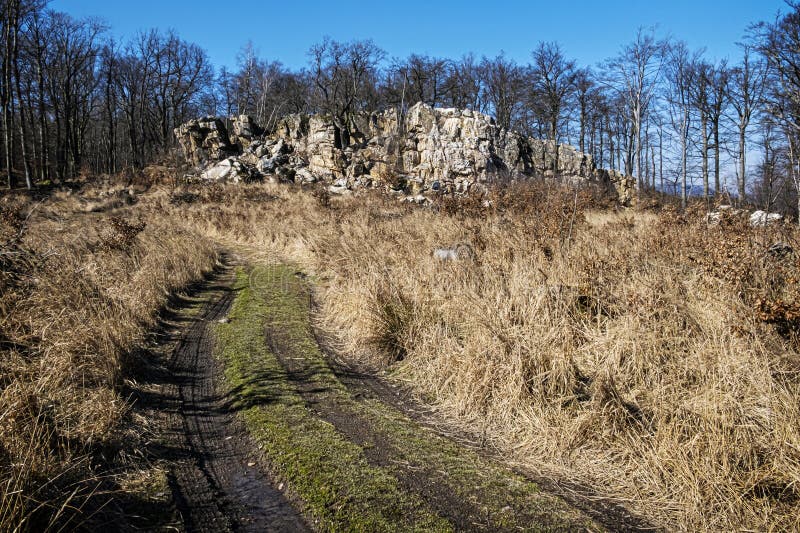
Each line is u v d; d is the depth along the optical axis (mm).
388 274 7191
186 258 10078
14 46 31938
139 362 5168
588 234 9172
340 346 6176
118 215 19781
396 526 2818
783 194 18453
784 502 2953
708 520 2922
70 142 41031
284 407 4359
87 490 2979
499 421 4188
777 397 3525
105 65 41594
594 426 3760
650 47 28000
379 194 23266
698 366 4070
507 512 2963
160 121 45969
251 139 34531
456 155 28453
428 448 3729
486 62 48375
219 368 5418
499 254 8023
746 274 5293
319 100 46688
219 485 3299
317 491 3152
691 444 3258
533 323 4949
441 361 5047
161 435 3898
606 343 4641
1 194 25422
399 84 48062
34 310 5406
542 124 46906
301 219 16469
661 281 5484
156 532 2771
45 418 3424
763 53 18125
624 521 2953
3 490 2586
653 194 30969
